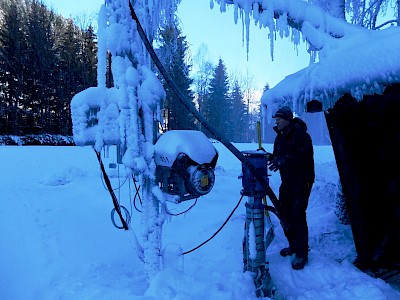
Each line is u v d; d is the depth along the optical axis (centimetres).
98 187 774
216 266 330
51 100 3406
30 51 3281
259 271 269
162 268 304
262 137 352
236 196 674
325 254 354
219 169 1026
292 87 313
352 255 346
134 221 534
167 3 308
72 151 1794
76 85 3541
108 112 303
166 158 282
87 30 3719
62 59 3506
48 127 3353
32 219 539
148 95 290
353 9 552
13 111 3097
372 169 290
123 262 382
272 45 343
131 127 281
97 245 436
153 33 304
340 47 300
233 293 259
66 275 337
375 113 268
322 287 274
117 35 278
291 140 318
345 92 255
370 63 242
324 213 509
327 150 1930
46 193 736
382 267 306
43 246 427
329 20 332
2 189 775
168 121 2869
